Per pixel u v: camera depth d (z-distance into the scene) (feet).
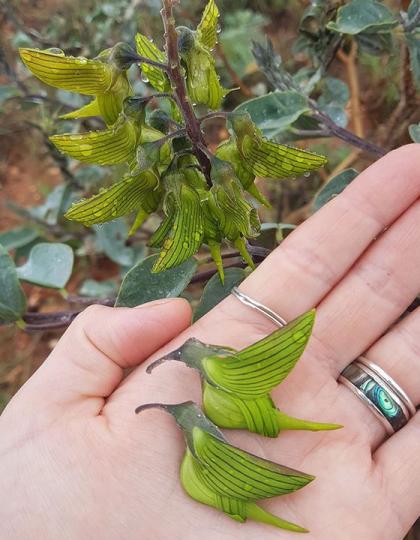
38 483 0.42
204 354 0.40
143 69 0.40
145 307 0.45
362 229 0.48
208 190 0.38
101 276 1.05
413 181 0.47
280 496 0.42
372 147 0.59
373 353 0.48
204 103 0.36
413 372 0.47
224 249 0.66
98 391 0.45
